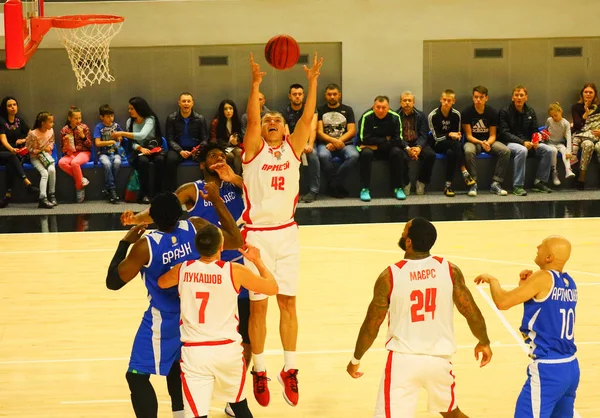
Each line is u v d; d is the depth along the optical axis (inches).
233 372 275.0
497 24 832.9
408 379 263.0
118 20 573.6
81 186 790.5
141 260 285.0
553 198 777.6
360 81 835.4
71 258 584.4
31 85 826.2
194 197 340.8
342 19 826.2
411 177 812.0
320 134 796.6
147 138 789.9
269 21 826.2
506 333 421.1
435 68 844.6
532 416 266.2
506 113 805.9
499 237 627.8
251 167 321.4
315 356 393.4
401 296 265.4
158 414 331.3
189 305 272.5
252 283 277.7
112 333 429.4
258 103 316.2
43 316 458.9
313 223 693.3
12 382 363.6
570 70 849.5
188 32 823.1
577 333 418.9
